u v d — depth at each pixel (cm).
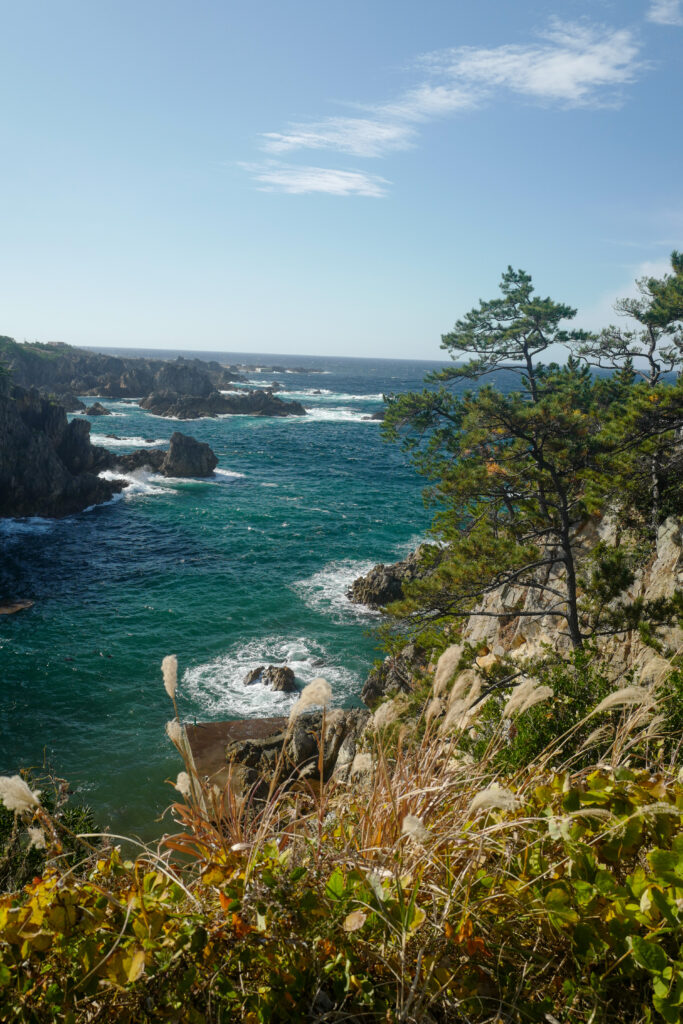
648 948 201
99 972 187
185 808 260
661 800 258
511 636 1878
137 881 213
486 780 309
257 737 2044
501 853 252
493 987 215
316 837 254
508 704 291
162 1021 190
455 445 2217
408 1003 190
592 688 694
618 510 1745
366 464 7925
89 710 2264
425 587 1636
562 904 218
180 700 2342
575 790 256
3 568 3725
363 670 2609
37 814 219
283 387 19988
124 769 1930
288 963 203
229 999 199
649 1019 197
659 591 1462
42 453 5138
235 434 10050
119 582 3584
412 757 307
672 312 2028
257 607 3256
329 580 3703
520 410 1540
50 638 2828
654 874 223
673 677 455
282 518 5109
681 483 1641
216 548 4262
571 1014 207
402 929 200
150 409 13038
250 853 239
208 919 210
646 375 2273
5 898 212
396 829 264
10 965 193
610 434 1544
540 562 1584
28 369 15638
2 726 2147
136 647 2772
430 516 5309
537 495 1802
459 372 2438
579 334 2238
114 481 6038
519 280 2333
